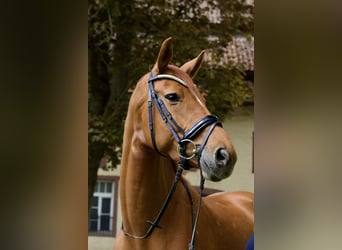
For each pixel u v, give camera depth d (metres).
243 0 6.37
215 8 6.47
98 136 5.84
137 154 2.11
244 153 8.26
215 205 2.76
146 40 6.13
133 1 5.94
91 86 6.28
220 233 2.49
